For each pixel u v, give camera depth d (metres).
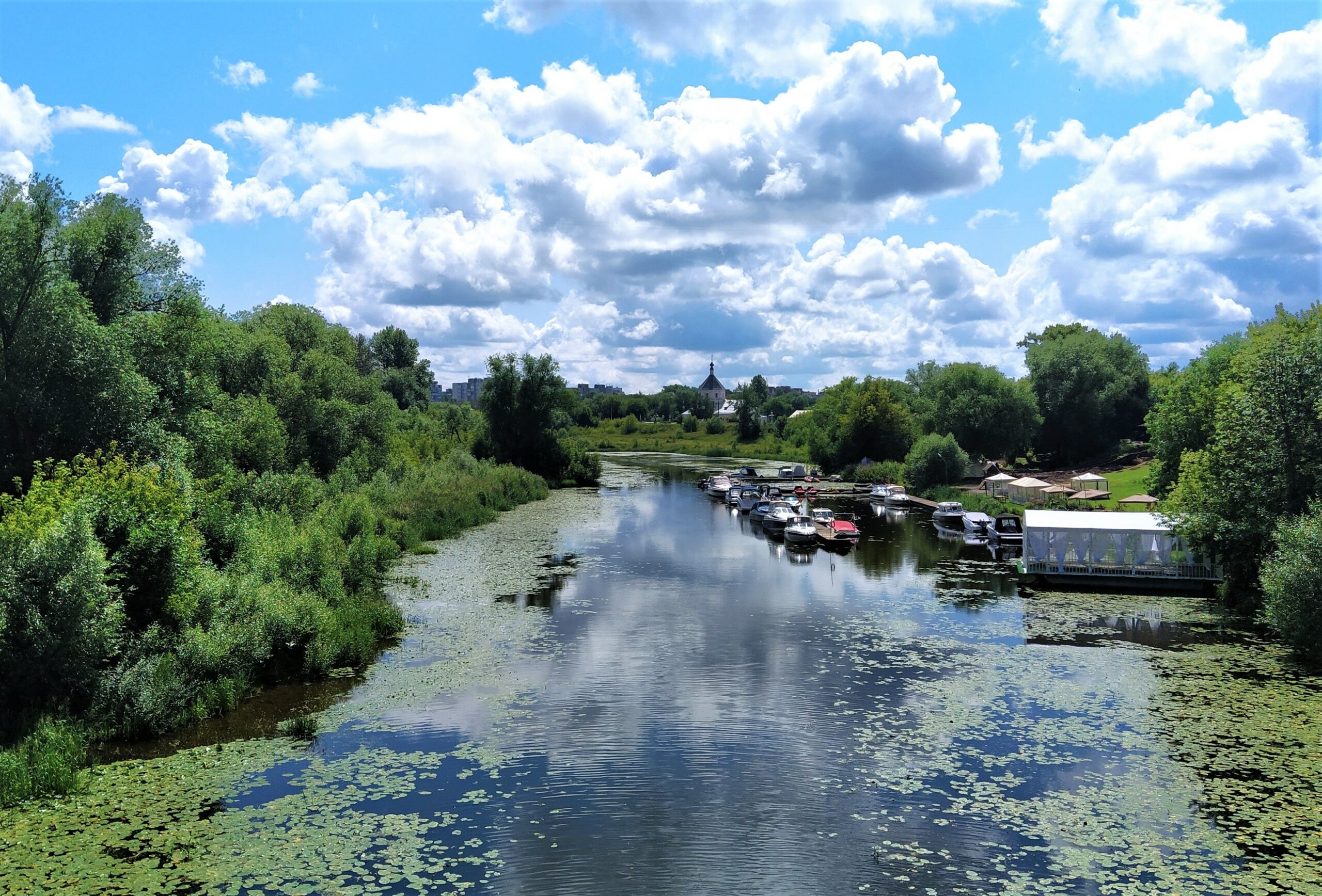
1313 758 18.53
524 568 42.78
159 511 22.83
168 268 37.16
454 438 95.19
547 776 17.75
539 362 94.56
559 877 13.78
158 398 33.12
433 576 40.47
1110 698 22.77
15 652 18.86
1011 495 73.38
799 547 52.06
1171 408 46.41
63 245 30.89
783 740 19.91
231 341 52.34
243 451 45.44
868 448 107.12
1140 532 38.53
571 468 97.50
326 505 40.69
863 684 24.14
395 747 19.27
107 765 17.98
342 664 25.86
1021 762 18.55
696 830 15.45
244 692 22.53
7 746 17.70
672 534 56.81
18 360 27.61
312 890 13.20
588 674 25.02
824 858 14.47
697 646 28.30
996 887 13.50
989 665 26.11
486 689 23.55
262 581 27.02
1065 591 38.06
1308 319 39.44
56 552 19.28
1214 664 26.06
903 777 17.80
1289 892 13.20
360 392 64.38
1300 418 31.66
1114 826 15.53
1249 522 32.53
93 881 13.31
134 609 22.27
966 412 98.50
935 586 39.31
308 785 17.12
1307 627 25.48
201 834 14.97
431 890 13.31
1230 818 15.76
